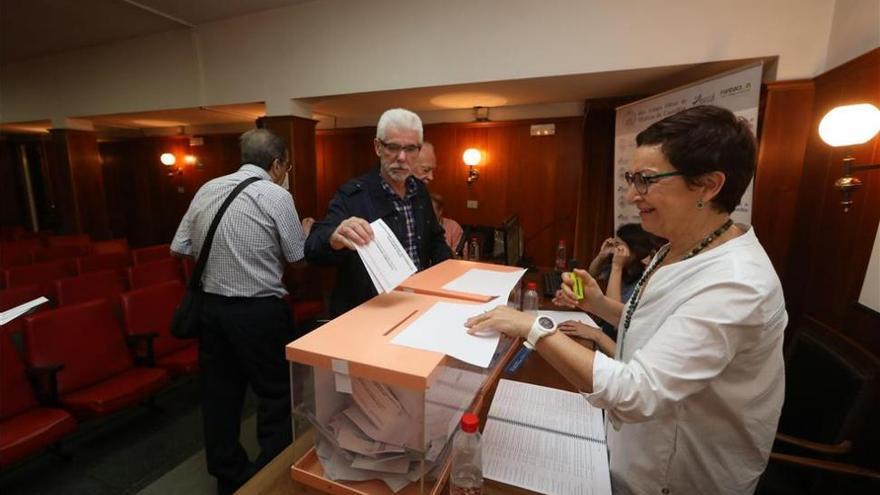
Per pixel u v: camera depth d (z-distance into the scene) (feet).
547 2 8.56
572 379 2.10
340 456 2.32
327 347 2.12
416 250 4.71
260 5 11.05
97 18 11.91
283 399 5.19
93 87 15.10
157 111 14.33
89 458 6.17
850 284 5.36
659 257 2.72
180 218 21.57
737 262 2.05
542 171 13.76
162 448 6.42
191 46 12.69
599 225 12.34
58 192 17.17
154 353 7.43
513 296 3.64
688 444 2.36
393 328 2.36
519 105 13.69
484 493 2.34
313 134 12.50
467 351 2.08
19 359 5.69
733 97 6.72
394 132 4.12
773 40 6.99
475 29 9.28
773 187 7.16
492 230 9.91
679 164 2.08
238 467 5.16
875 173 4.88
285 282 11.09
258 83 11.96
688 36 7.59
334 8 10.59
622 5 7.98
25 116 17.16
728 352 1.95
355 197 4.30
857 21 5.78
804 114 6.88
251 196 4.87
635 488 2.50
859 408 3.62
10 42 14.06
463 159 14.85
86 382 6.34
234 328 4.82
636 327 2.50
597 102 11.71
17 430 5.08
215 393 5.07
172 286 8.24
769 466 4.28
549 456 2.64
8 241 15.78
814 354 4.32
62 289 8.20
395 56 10.16
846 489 4.46
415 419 2.11
